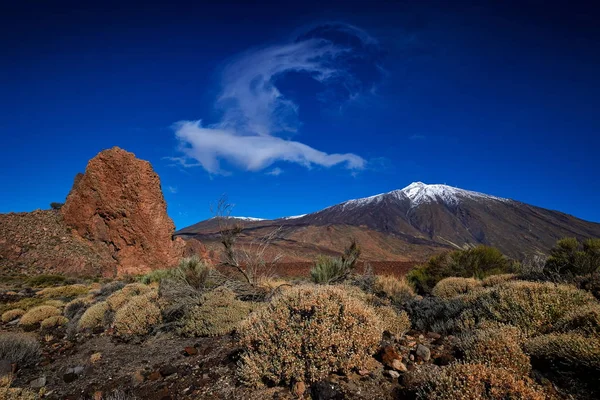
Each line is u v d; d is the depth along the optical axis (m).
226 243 11.34
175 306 8.80
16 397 5.25
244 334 5.71
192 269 11.62
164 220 37.19
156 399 4.97
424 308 7.72
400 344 5.86
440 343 5.90
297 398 4.36
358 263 28.17
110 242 36.62
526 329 5.27
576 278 8.00
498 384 3.45
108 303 11.01
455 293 10.23
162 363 6.48
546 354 4.29
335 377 4.59
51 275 27.44
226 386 4.97
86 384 6.06
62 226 37.47
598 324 4.39
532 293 5.95
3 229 33.50
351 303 5.52
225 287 9.74
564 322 5.04
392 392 4.25
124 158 37.75
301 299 5.50
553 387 3.77
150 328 8.70
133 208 36.38
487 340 4.68
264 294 10.08
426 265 16.66
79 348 8.38
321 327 4.75
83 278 30.12
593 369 3.74
